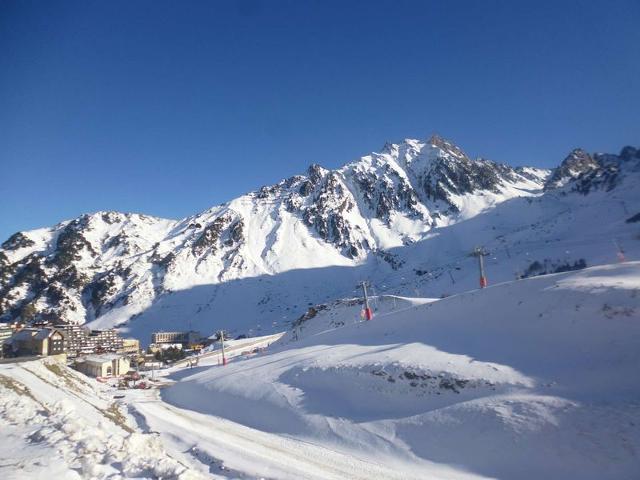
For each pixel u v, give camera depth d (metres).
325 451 26.17
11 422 15.53
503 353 28.56
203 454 25.64
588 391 21.92
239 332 163.12
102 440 14.30
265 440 29.58
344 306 82.44
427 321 39.81
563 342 26.58
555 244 141.50
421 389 28.77
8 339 87.62
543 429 20.88
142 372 91.94
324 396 33.97
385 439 25.83
